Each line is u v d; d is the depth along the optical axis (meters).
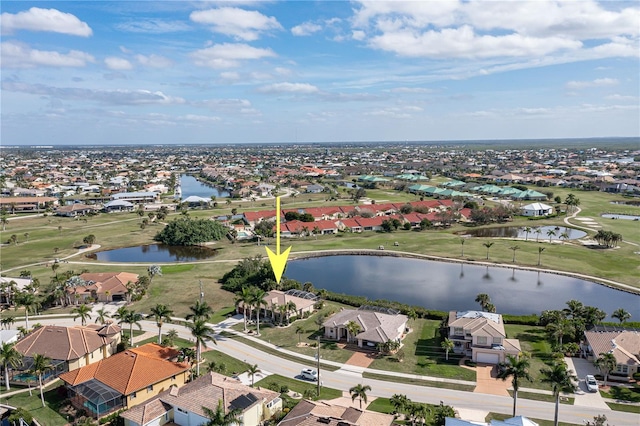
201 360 96.81
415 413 70.12
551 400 80.12
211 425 64.06
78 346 92.69
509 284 151.12
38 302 126.50
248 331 113.00
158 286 148.75
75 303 134.75
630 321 117.69
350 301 131.25
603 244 195.62
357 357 98.38
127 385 78.81
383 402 79.38
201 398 73.44
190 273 163.38
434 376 89.69
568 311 111.50
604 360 84.69
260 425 72.94
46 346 92.50
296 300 124.38
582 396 81.19
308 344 105.38
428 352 100.38
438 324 116.19
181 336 109.94
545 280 155.12
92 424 73.31
